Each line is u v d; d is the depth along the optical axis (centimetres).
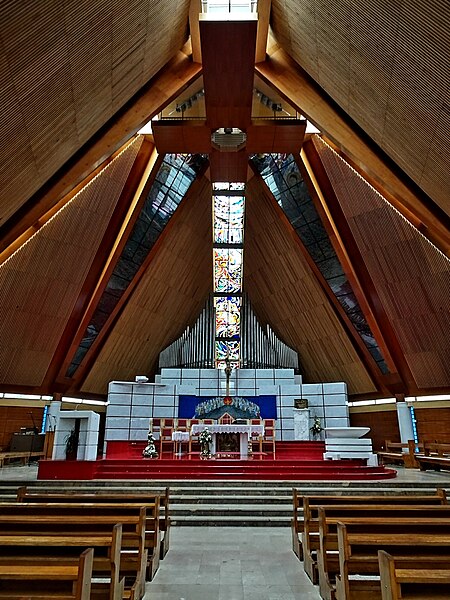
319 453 1231
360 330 1245
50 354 1201
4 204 683
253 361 1480
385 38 548
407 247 1033
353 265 1172
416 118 611
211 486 770
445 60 498
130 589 300
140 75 743
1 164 597
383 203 1000
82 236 1059
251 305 1575
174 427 1137
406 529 288
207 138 909
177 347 1532
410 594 207
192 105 1059
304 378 1589
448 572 190
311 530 389
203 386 1440
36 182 705
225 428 1016
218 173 1064
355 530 288
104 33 571
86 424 863
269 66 857
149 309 1383
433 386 1214
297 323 1467
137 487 755
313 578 357
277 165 1104
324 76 747
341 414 1366
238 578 369
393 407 1322
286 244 1295
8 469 1023
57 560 252
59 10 477
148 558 378
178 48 812
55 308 1129
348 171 1011
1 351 1108
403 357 1232
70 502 401
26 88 532
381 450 1333
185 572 386
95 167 812
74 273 1105
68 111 633
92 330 1234
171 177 1102
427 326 1116
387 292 1134
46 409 1262
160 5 633
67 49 537
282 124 864
